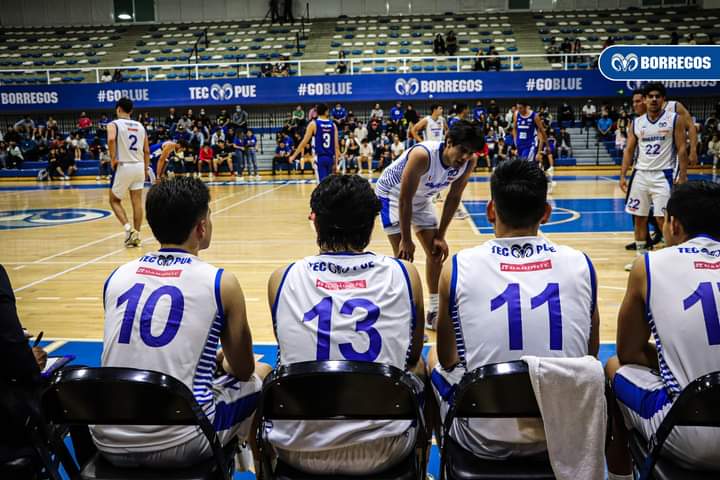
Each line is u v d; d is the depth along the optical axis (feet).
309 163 63.87
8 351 5.37
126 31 92.79
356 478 5.40
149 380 4.78
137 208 23.80
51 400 4.99
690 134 17.49
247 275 18.13
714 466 5.17
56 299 15.90
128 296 5.74
